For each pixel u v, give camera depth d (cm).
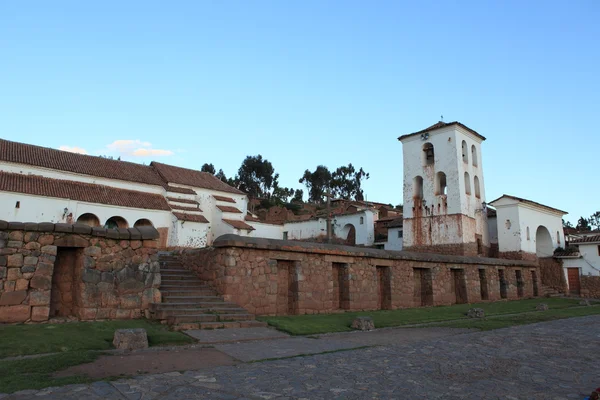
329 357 914
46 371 694
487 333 1374
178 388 639
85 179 3866
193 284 1469
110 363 776
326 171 11650
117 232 1192
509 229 3800
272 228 5338
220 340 1028
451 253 3734
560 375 801
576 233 5175
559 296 3650
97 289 1138
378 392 660
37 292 1050
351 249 1833
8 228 1036
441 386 707
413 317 1727
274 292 1498
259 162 10875
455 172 3834
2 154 3450
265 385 677
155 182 4362
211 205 4775
